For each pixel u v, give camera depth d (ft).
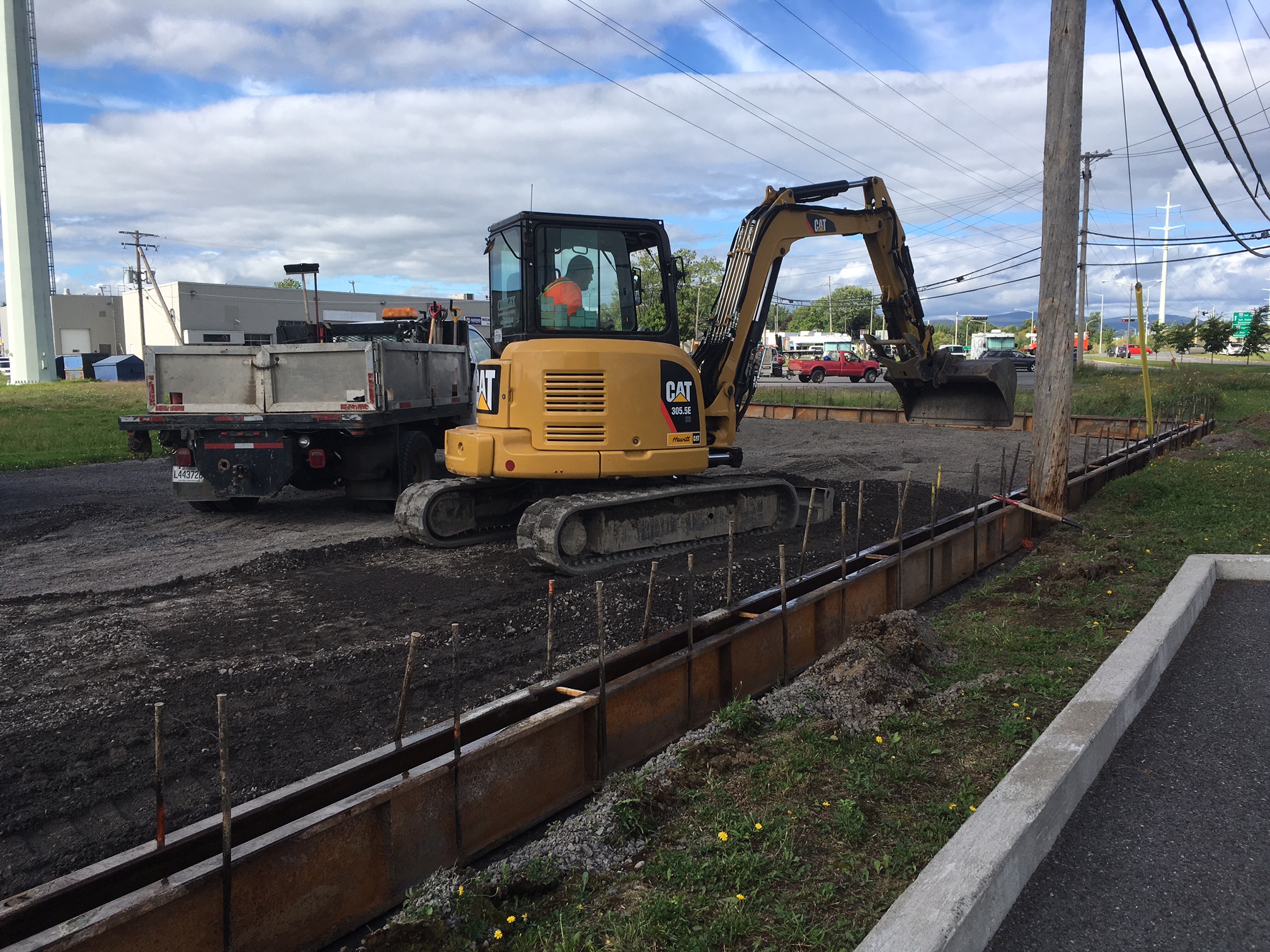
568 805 12.92
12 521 32.99
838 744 14.02
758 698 17.13
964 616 21.56
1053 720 14.05
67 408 91.61
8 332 181.47
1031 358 184.44
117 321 256.32
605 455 25.85
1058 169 30.60
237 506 35.17
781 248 31.78
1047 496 31.86
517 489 30.50
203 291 186.50
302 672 17.13
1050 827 11.22
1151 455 47.52
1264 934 9.53
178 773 13.24
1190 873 10.66
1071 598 22.41
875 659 16.84
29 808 12.21
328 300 201.87
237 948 9.02
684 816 12.14
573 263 26.45
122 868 8.86
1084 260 146.00
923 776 13.11
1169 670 17.10
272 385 31.42
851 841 11.34
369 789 10.31
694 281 108.37
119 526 31.94
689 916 9.81
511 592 22.81
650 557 26.68
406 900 10.44
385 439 33.40
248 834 9.87
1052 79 30.50
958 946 8.82
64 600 22.22
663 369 26.58
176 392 32.12
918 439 62.69
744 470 46.96
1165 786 12.72
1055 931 9.65
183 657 18.01
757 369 31.96
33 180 175.32
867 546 28.37
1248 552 26.09
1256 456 47.91
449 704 15.75
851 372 145.79
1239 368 183.42
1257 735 14.21
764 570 24.70
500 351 27.99
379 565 25.99
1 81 171.53
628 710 14.05
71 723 14.85
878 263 36.50
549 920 9.99
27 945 7.50
